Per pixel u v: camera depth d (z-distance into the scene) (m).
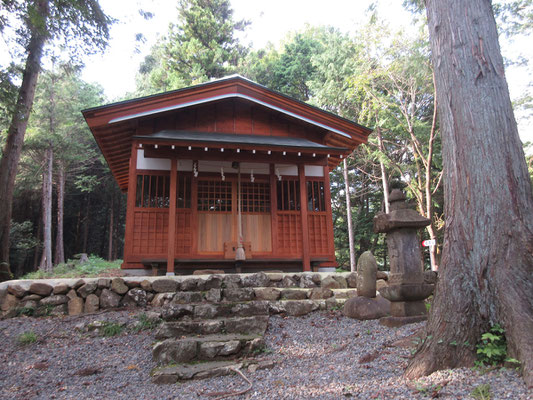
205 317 5.32
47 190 20.67
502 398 2.45
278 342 4.77
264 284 6.58
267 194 9.60
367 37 16.20
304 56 27.52
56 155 21.66
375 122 18.28
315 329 5.25
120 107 8.64
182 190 9.10
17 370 4.36
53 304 6.06
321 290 6.43
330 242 9.55
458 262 3.46
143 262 8.07
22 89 9.30
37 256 25.69
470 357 3.10
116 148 10.30
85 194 28.62
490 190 3.44
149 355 4.63
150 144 8.06
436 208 19.98
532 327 2.88
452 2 4.03
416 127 16.88
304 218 9.07
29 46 9.30
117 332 5.34
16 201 24.66
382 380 3.15
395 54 15.99
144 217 8.60
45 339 5.16
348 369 3.59
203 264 8.80
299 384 3.36
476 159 3.56
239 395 3.26
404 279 5.12
